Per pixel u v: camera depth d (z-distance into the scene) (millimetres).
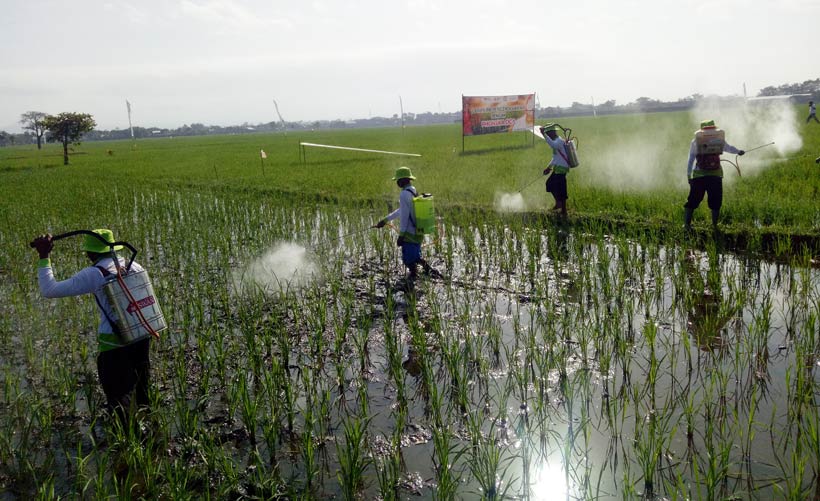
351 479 3547
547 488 3590
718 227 9070
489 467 3641
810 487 3434
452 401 4754
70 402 4766
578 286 7395
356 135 79688
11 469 4039
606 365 4973
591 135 35812
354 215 12383
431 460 3986
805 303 6129
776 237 8406
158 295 7594
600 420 4332
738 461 3713
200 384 5055
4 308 7531
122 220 13617
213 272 8859
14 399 5023
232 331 6414
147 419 4539
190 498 3500
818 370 4836
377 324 6535
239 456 4125
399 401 4738
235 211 13297
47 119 39000
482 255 9188
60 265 9555
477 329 6223
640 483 3586
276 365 4840
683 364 5141
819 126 28750
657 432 4055
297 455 4109
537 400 4668
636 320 6199
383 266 8914
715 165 8820
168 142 101375
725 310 6129
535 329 6105
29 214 14766
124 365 4488
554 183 10906
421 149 33406
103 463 3602
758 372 4895
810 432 3557
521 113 29969
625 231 9781
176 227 12320
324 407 4461
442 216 11914
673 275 7141
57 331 6609
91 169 31984
